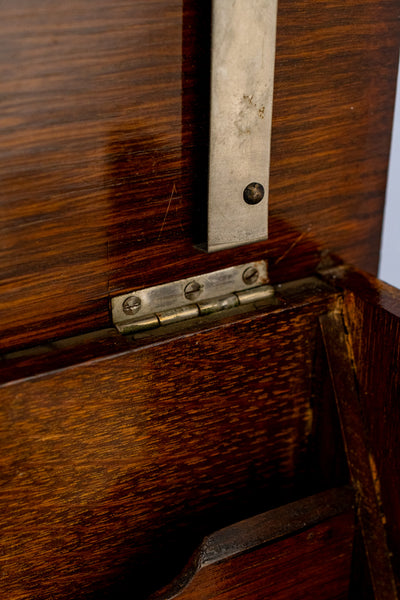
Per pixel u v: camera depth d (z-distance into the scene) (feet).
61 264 2.24
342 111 2.59
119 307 2.40
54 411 2.19
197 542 2.73
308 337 2.67
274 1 2.15
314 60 2.43
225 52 2.14
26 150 2.04
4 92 1.95
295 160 2.57
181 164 2.31
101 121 2.12
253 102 2.26
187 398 2.46
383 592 2.67
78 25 1.98
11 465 2.17
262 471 2.81
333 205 2.75
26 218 2.12
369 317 2.56
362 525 2.66
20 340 2.26
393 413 2.54
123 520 2.51
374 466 2.70
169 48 2.14
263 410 2.69
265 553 2.44
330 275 2.78
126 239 2.32
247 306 2.58
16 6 1.89
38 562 2.37
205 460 2.62
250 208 2.43
